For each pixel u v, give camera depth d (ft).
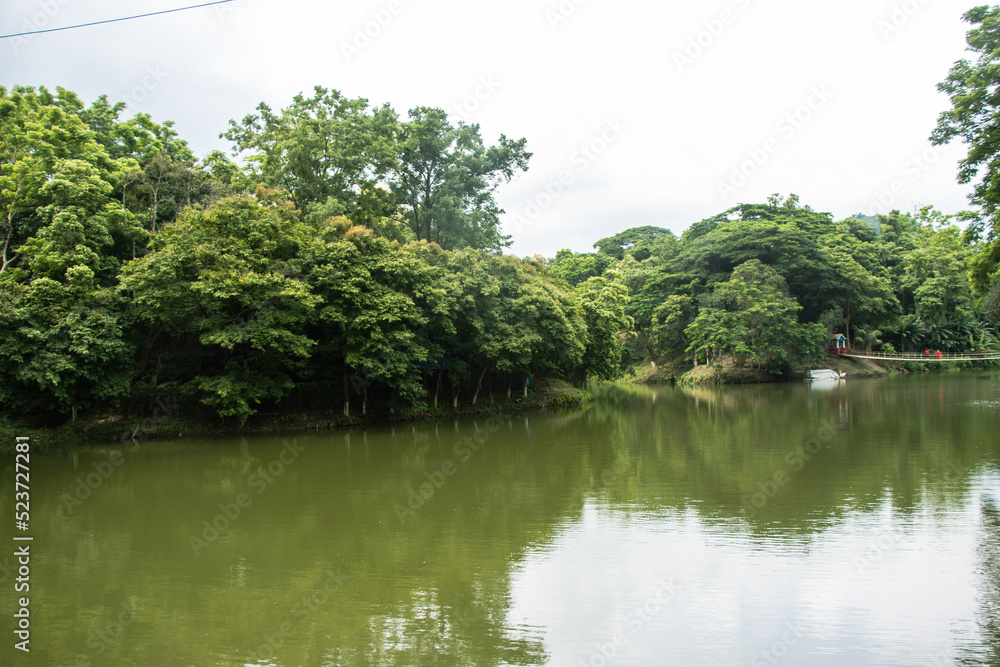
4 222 77.61
